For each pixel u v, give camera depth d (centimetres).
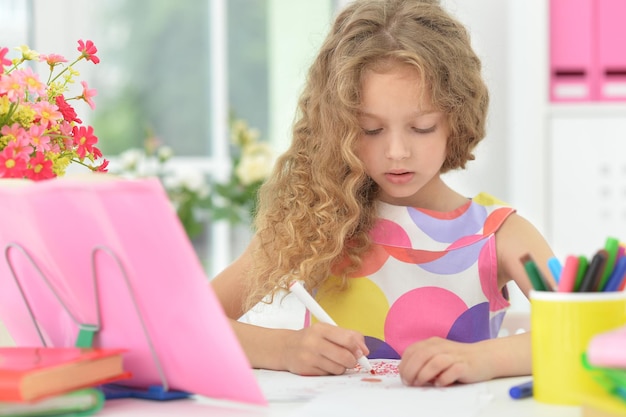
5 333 124
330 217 132
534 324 86
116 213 77
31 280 92
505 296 140
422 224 135
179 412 83
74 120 118
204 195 333
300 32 376
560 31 282
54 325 95
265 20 380
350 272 135
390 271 134
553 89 284
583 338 83
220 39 383
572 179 284
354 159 124
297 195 136
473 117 132
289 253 133
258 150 328
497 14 307
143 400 89
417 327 132
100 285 85
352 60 120
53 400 79
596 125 282
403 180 123
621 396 72
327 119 132
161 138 386
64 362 79
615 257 84
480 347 102
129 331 86
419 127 121
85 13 361
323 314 113
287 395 93
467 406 85
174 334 82
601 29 281
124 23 381
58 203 81
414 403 87
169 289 79
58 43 334
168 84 385
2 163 103
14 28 330
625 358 68
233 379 82
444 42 126
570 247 285
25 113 108
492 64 307
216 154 386
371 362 121
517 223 135
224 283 138
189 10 384
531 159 283
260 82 382
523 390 88
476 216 136
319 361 108
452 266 133
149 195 74
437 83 120
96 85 378
